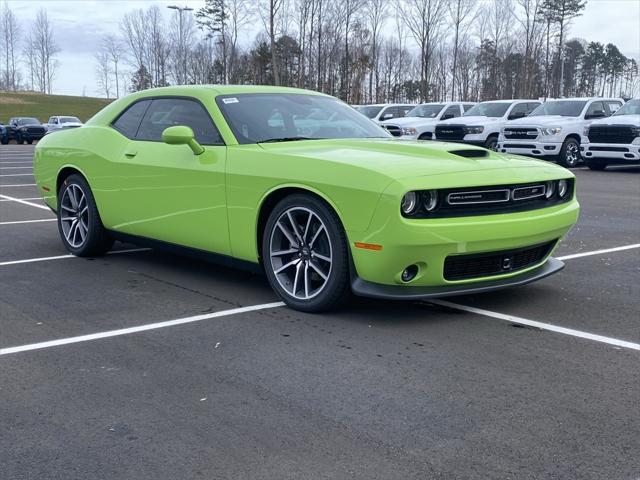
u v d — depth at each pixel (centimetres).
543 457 269
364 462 265
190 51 4816
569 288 526
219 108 514
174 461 267
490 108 1977
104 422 300
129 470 261
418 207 400
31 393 332
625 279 556
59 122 4319
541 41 4159
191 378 349
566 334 416
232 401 321
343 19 3734
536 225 439
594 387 336
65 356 382
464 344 397
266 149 472
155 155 539
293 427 295
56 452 275
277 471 259
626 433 288
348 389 334
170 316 455
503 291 516
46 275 573
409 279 417
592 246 705
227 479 254
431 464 264
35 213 948
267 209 468
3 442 283
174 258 640
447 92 4872
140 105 589
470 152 464
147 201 548
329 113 562
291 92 573
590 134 1611
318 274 448
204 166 494
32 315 459
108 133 600
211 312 462
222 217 488
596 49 6594
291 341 403
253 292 513
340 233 423
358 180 407
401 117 2280
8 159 2248
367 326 430
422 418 303
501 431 290
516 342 401
